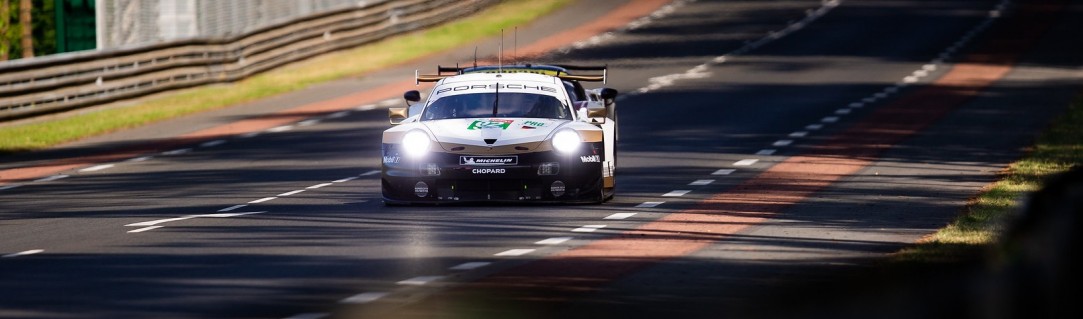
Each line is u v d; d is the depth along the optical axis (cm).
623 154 6931
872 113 8862
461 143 4844
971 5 17700
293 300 2842
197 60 11444
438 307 2725
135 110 10012
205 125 9050
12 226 4578
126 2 12431
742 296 2814
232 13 13650
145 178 6344
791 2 18212
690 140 7538
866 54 13175
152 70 10806
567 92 5397
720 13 17075
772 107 9312
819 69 11994
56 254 3731
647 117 8844
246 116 9569
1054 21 15888
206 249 3778
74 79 9825
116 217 4762
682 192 5347
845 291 904
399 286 3044
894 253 3538
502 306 2725
